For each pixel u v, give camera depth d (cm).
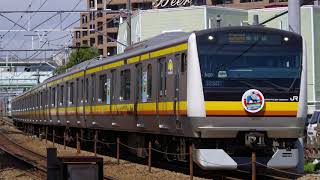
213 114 1457
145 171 1773
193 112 1471
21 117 5519
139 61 1864
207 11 4138
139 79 1869
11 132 5309
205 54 1473
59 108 3148
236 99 1469
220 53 1480
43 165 2083
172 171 1758
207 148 1507
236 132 1477
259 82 1484
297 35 1525
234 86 1473
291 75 1505
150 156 1762
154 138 1894
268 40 1503
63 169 977
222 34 1486
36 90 4156
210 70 1470
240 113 1466
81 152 2677
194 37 1478
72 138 3050
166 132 1669
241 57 1487
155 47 1734
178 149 1677
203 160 1486
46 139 3531
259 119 1476
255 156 1423
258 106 1474
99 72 2331
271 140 1521
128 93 1972
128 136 2145
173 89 1596
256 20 1789
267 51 1499
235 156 1506
